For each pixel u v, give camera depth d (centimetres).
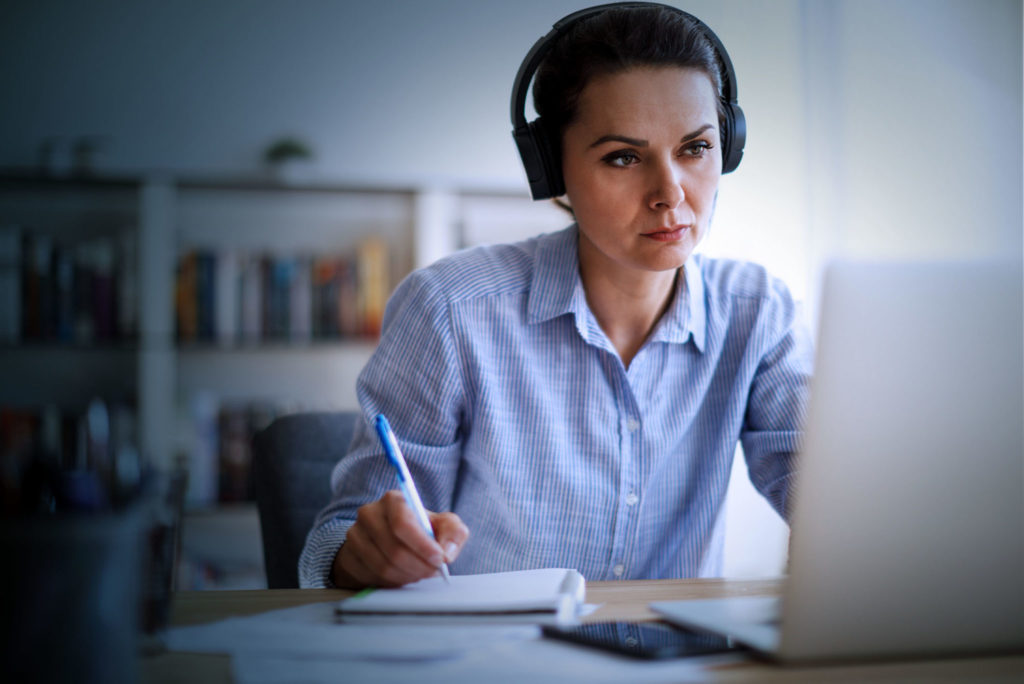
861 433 54
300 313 255
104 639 50
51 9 259
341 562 85
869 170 250
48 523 50
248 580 247
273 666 55
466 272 113
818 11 254
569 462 109
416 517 79
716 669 54
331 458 128
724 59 104
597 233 100
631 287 109
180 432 253
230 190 262
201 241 272
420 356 109
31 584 49
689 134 95
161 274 250
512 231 277
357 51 267
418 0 268
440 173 268
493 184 258
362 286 257
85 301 246
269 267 254
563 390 110
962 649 56
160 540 59
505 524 110
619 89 94
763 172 252
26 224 262
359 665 55
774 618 65
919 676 53
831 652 55
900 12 253
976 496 55
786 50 253
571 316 110
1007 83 249
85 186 255
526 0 269
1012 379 55
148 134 261
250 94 264
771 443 113
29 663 49
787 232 249
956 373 54
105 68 260
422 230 258
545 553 109
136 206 265
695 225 99
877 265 54
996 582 55
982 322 55
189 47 263
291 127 265
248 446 251
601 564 110
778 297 121
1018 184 244
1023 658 56
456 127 268
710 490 116
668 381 113
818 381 54
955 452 55
